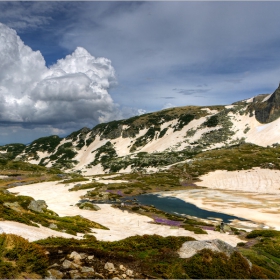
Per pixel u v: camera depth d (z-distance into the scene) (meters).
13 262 14.38
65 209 73.25
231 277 17.05
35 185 129.75
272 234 42.34
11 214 30.53
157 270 17.05
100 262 17.22
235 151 188.25
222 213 69.81
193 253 19.73
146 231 45.28
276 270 24.47
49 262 15.90
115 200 92.75
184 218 63.69
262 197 94.81
